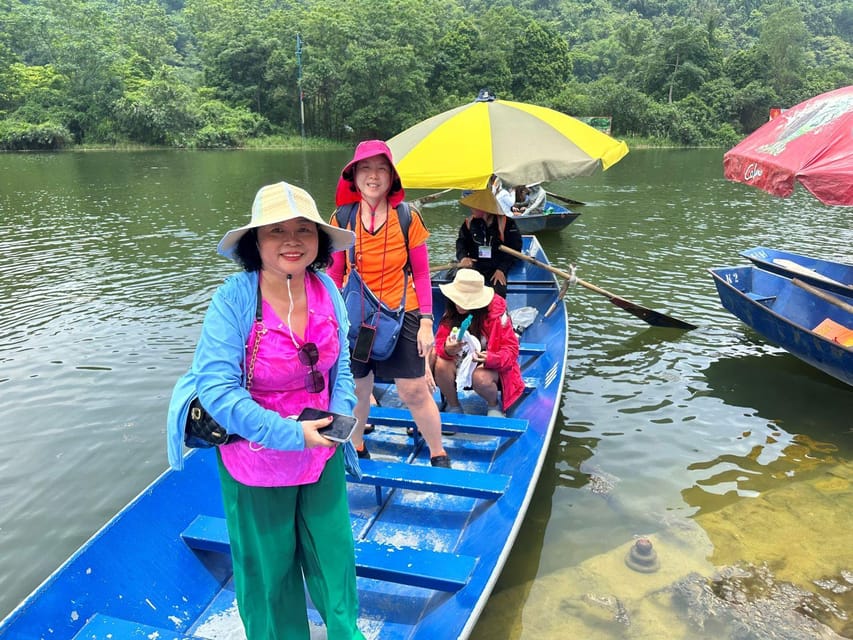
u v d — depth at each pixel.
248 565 1.85
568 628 2.84
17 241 10.91
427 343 3.02
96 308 7.24
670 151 42.69
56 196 16.66
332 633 1.88
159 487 2.75
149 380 5.37
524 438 3.55
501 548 2.55
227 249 1.63
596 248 10.65
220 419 1.58
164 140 42.03
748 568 3.23
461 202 5.36
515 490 2.97
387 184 2.82
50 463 4.18
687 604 2.98
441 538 3.01
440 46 51.19
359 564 2.51
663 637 2.79
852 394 5.20
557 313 5.61
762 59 56.53
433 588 2.46
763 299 6.34
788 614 2.93
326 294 1.81
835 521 3.61
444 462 3.35
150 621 2.38
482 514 3.02
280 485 1.74
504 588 3.08
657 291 8.16
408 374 3.10
